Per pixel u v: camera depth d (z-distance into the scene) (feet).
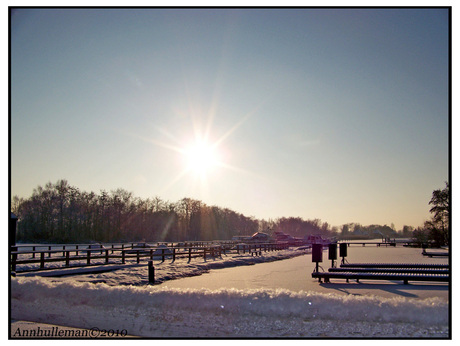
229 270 88.17
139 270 71.87
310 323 29.45
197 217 365.81
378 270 61.72
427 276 54.24
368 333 27.63
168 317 32.19
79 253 116.78
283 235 331.16
